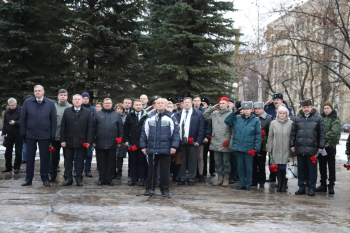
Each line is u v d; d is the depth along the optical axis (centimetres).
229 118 827
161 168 703
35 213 518
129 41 2152
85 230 436
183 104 945
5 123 993
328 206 643
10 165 1008
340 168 1259
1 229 433
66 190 733
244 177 829
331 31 1680
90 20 2067
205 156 1054
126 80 2352
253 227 472
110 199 643
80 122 794
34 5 2153
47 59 2222
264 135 860
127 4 2203
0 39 2131
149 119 710
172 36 2070
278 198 713
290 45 1828
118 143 810
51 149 840
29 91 2091
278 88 2861
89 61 2217
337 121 806
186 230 448
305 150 764
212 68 2098
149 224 473
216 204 626
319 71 1767
